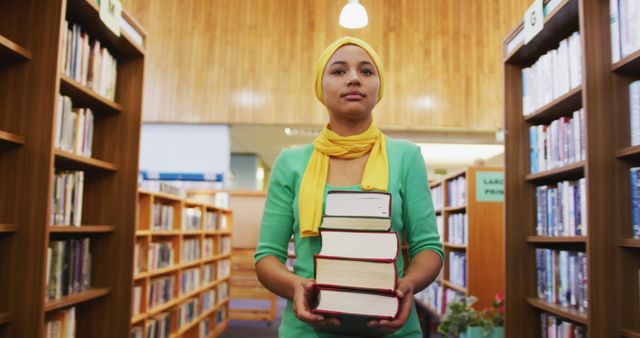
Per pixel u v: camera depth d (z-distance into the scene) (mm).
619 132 1882
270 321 7152
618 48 1870
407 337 1021
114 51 2871
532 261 2738
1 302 1932
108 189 2820
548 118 2729
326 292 925
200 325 5531
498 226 4590
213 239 6383
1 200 1971
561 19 2295
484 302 4484
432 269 1019
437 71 7965
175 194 4973
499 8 8117
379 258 907
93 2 2295
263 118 7855
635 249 1844
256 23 8062
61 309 2510
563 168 2303
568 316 2203
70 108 2400
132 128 2869
